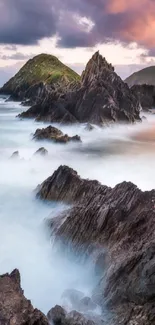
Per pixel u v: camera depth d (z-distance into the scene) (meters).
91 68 125.38
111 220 24.31
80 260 24.36
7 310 15.01
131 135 92.25
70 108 105.12
